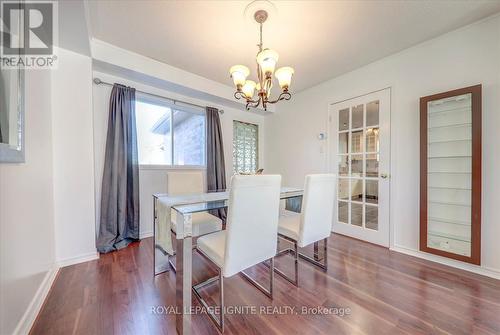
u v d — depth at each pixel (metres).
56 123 1.89
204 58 2.45
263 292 1.58
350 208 2.80
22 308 1.17
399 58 2.30
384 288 1.62
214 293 1.57
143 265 1.98
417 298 1.49
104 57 2.14
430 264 2.01
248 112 3.97
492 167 1.75
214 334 1.19
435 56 2.05
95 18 1.77
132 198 2.56
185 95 3.12
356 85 2.70
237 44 2.16
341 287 1.64
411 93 2.22
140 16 1.75
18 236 1.16
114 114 2.42
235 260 1.21
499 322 1.26
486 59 1.78
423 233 2.10
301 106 3.46
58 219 1.90
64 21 1.56
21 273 1.18
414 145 2.21
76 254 2.00
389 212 2.40
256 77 2.94
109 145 2.39
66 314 1.32
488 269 1.77
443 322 1.27
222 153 3.48
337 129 2.94
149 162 2.90
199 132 3.39
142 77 2.52
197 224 2.02
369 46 2.19
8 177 1.07
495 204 1.74
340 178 2.92
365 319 1.30
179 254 1.27
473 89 1.78
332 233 2.97
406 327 1.23
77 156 2.00
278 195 1.38
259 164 4.23
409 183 2.25
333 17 1.75
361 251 2.32
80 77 2.01
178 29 1.92
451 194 2.02
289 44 2.14
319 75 2.87
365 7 1.64
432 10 1.68
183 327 1.18
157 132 2.96
